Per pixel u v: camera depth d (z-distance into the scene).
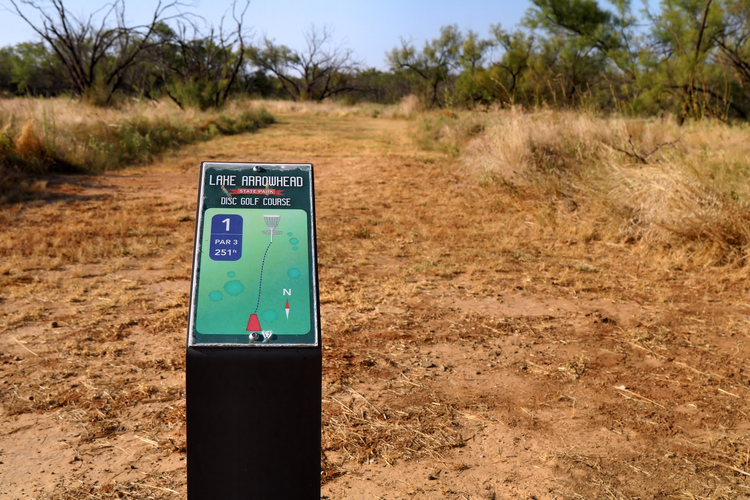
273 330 1.76
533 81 20.38
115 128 15.20
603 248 6.76
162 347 4.06
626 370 3.88
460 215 8.38
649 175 7.52
